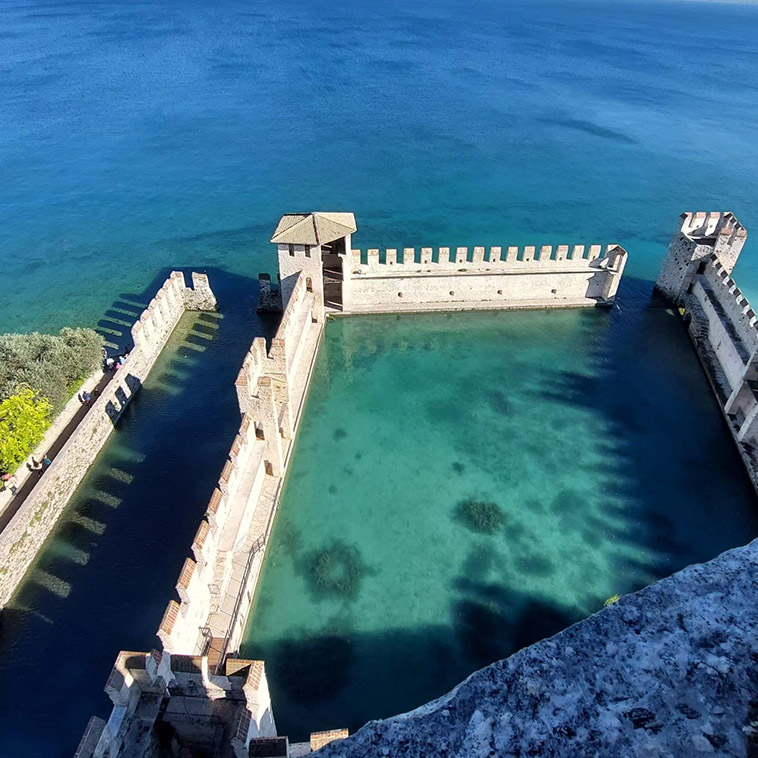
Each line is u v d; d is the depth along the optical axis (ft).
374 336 141.59
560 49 528.22
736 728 14.57
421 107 328.29
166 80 367.86
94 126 277.44
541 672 16.31
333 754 15.48
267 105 322.34
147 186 217.97
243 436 81.00
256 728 54.19
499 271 145.79
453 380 126.21
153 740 53.72
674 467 104.12
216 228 189.57
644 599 17.75
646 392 123.24
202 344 134.92
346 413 115.96
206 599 68.80
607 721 15.12
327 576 84.12
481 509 94.89
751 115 328.70
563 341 139.85
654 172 244.22
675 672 15.87
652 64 473.26
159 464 102.37
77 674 72.64
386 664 73.77
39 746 65.98
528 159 255.09
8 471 90.22
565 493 98.32
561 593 82.28
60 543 88.17
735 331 121.39
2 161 233.55
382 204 209.26
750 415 102.94
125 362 114.21
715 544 90.27
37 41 476.95
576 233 191.21
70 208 198.80
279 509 94.38
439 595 81.87
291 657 74.38
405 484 99.66
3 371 104.17
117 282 158.71
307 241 123.24
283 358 95.20
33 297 150.51
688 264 144.46
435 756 15.07
